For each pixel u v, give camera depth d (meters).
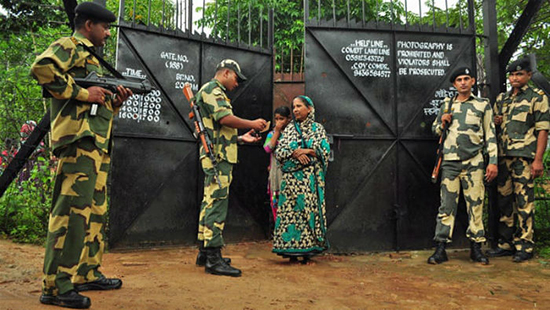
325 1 10.11
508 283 3.11
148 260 3.76
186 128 4.69
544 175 4.70
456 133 3.98
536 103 3.99
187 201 4.66
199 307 2.29
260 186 5.15
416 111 4.56
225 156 3.28
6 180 4.06
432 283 3.08
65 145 2.22
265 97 5.23
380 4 9.24
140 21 4.44
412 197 4.50
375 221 4.42
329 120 4.41
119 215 4.26
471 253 3.97
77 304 2.14
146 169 4.43
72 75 2.31
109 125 2.45
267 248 4.63
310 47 4.43
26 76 5.33
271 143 3.96
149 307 2.24
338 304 2.48
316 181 3.75
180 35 4.65
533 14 4.46
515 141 4.05
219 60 4.93
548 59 6.22
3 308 2.08
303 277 3.17
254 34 9.92
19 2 4.87
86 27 2.42
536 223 4.82
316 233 3.68
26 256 3.71
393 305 2.49
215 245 3.15
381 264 3.81
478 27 7.54
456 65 4.68
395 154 4.51
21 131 5.19
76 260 2.23
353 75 4.48
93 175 2.31
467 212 4.22
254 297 2.55
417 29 4.62
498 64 4.76
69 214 2.22
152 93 4.47
